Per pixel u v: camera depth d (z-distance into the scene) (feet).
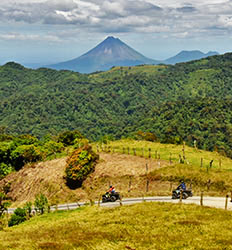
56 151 240.32
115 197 124.98
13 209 164.76
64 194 166.20
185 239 62.54
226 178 145.59
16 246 67.36
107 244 61.41
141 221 81.97
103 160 191.42
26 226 100.48
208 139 590.96
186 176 153.17
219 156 212.43
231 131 595.47
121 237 67.51
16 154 223.30
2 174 221.25
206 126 640.17
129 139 287.07
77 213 109.60
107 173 174.19
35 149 229.66
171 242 60.95
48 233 79.51
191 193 124.16
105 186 165.37
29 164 220.43
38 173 200.34
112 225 80.28
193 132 634.84
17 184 204.33
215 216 84.02
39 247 63.62
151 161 188.44
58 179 182.39
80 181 174.50
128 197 131.75
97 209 108.47
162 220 81.97
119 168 176.76
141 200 122.72
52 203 151.43
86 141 263.29
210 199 118.93
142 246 59.57
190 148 236.63
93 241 65.00
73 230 79.92
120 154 208.23
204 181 146.00
